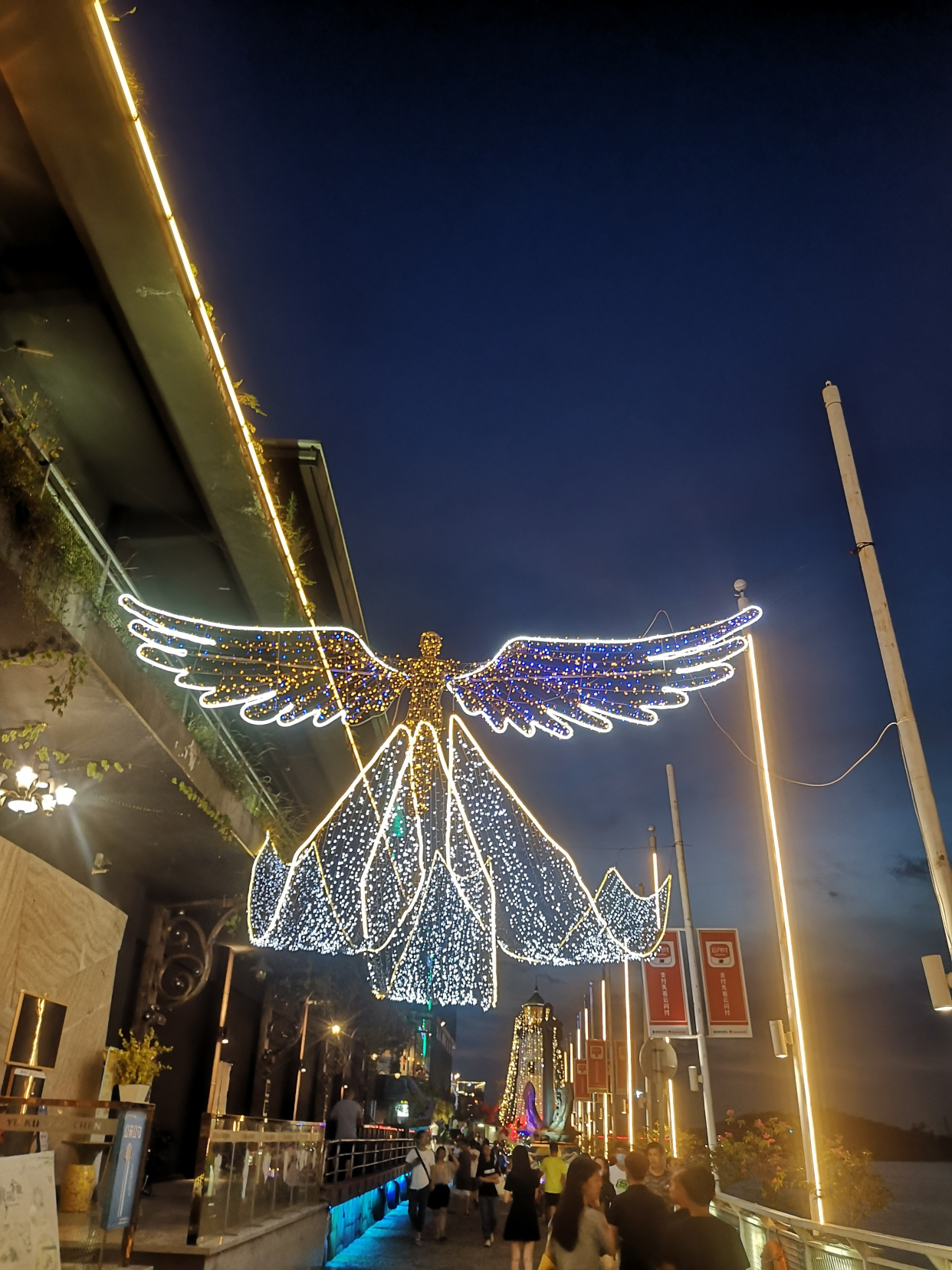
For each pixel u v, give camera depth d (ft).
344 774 73.41
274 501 46.16
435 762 42.45
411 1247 57.52
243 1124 33.24
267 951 70.38
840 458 38.91
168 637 37.86
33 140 27.50
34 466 28.45
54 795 36.09
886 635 34.71
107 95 26.04
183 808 44.93
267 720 42.42
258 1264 33.19
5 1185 14.42
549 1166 56.08
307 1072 90.48
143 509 47.29
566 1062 209.26
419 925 71.05
